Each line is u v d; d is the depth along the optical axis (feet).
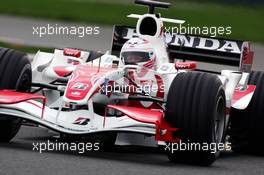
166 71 109.50
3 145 105.09
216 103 100.01
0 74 105.70
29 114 99.35
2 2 404.36
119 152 108.58
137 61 108.78
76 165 92.07
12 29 293.43
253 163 111.04
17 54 108.47
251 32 351.05
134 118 95.55
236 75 117.08
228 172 97.86
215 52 124.77
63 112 101.09
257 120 119.34
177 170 95.20
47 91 116.16
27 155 97.09
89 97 99.86
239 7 463.42
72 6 406.62
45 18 348.59
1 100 98.94
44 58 119.34
